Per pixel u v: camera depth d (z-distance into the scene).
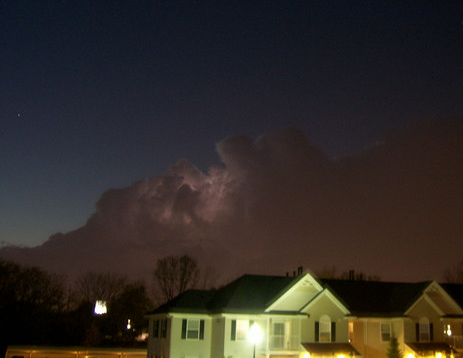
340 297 51.56
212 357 47.75
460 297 55.50
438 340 49.94
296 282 47.59
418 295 50.25
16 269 86.19
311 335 46.84
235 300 47.50
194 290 53.16
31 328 82.25
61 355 70.00
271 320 46.62
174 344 47.69
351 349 46.59
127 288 94.06
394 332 49.81
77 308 93.44
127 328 90.94
